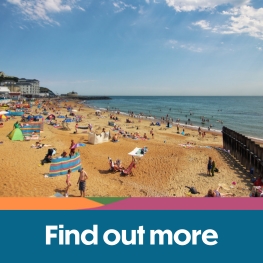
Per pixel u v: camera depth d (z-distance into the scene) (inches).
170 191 461.1
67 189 396.8
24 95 4692.4
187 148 855.7
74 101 6264.8
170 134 1325.0
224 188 485.4
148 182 507.8
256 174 555.8
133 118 2274.9
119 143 892.6
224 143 894.4
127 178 527.2
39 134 903.1
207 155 750.5
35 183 439.8
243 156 653.9
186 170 596.7
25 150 681.0
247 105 5108.3
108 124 1567.4
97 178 510.6
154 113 3075.8
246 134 1492.4
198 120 2295.8
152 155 732.7
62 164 506.6
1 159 568.1
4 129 1029.8
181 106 4726.9
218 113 3112.7
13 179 445.4
